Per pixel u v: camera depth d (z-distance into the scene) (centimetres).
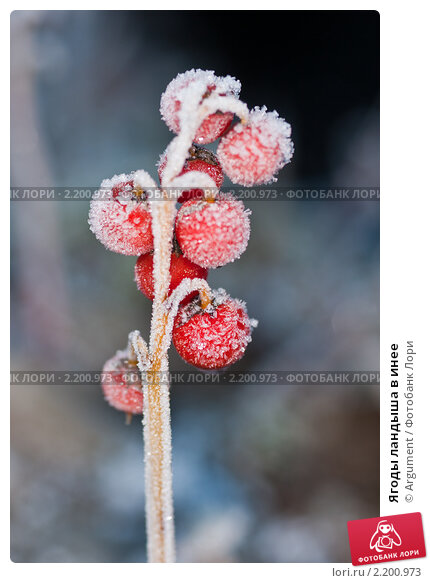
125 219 16
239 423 30
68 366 32
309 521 26
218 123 16
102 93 40
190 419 30
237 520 26
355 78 43
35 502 26
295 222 39
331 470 28
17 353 32
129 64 41
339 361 32
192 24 43
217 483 27
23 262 33
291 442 29
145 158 40
